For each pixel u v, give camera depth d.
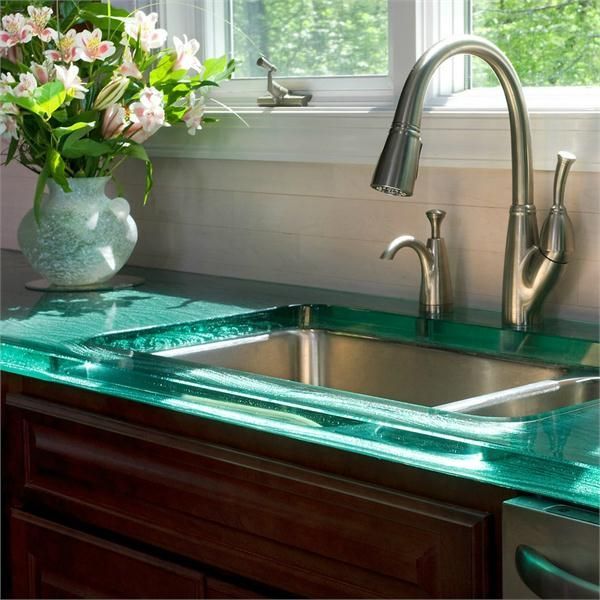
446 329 1.70
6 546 1.69
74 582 1.57
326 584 1.25
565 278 1.69
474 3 1.90
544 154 1.67
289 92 2.14
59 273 2.03
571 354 1.53
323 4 2.09
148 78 2.17
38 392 1.62
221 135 2.13
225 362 1.70
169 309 1.84
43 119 1.90
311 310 1.86
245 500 1.32
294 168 2.06
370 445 1.14
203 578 1.39
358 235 1.98
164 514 1.43
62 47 1.93
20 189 2.62
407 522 1.16
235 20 2.27
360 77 2.03
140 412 1.46
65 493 1.56
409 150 1.38
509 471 1.04
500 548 1.10
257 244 2.15
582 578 0.99
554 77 1.80
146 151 2.29
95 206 2.02
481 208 1.79
